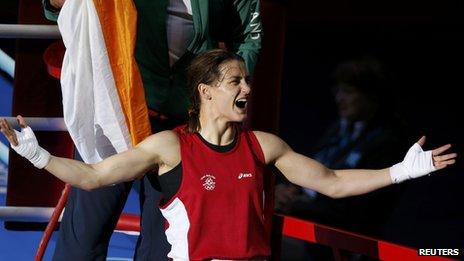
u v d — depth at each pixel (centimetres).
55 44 1330
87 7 1083
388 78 1633
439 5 1620
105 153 1114
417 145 1043
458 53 1639
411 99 1628
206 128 1027
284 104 1650
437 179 1588
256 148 1033
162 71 1138
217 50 1032
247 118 1333
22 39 1408
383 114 1614
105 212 1144
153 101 1132
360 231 1566
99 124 1096
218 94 1016
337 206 1566
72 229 1152
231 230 1009
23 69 1406
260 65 1351
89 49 1088
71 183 992
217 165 1012
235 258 1012
